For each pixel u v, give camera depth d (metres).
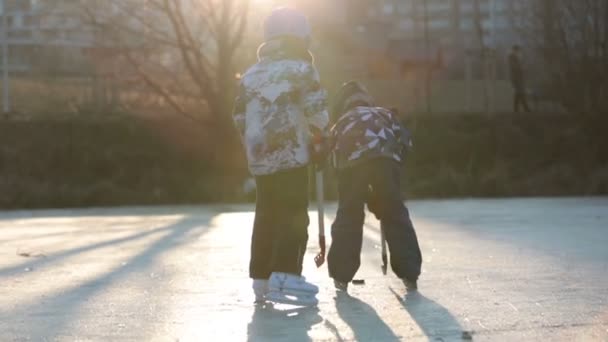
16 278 8.38
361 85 7.79
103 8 25.58
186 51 24.95
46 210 21.12
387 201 7.26
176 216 16.92
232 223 14.80
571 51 27.33
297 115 6.59
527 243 10.61
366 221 14.39
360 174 7.30
